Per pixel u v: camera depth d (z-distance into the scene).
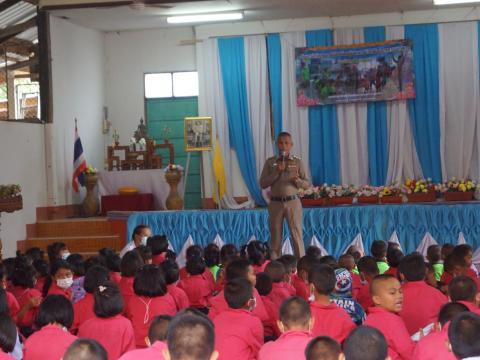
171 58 14.38
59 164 12.76
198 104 14.06
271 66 13.80
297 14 13.45
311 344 2.86
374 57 13.48
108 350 4.22
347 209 10.70
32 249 8.00
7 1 12.25
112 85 14.55
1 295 4.85
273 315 5.36
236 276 5.38
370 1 12.60
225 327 4.15
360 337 2.83
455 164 13.43
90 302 5.20
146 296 5.12
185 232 10.95
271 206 9.34
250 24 13.86
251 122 13.90
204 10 12.92
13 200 10.02
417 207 10.54
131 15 13.08
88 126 13.77
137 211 11.71
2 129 11.38
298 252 9.34
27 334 5.72
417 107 13.51
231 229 10.83
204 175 14.05
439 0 12.53
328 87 13.58
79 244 11.66
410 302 4.96
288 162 9.23
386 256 7.44
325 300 4.43
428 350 3.52
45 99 12.55
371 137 13.60
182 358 2.40
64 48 13.09
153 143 13.21
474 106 13.30
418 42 13.48
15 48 14.05
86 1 12.02
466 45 13.36
